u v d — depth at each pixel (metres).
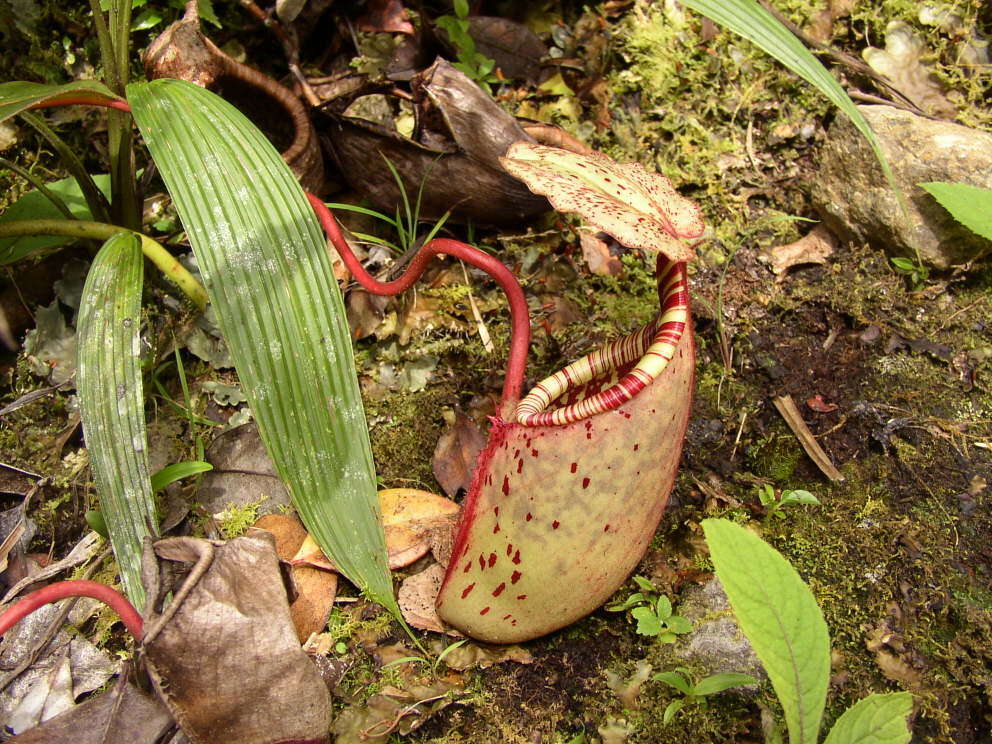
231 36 0.67
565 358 0.60
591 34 0.69
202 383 0.58
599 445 0.42
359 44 0.67
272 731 0.44
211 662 0.44
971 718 0.47
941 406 0.57
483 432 0.57
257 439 0.56
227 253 0.45
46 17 0.65
